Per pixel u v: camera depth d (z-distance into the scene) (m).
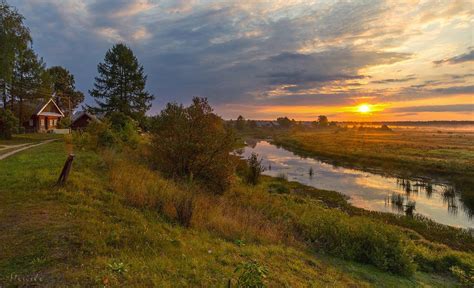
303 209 15.48
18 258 4.93
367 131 177.50
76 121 41.28
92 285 4.33
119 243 6.06
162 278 4.89
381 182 31.72
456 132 163.25
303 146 73.19
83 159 15.29
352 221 11.94
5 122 28.78
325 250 9.23
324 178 33.84
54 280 4.37
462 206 22.66
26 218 6.65
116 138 21.86
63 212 7.20
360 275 7.57
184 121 16.50
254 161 23.73
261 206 14.37
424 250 10.29
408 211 20.80
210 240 7.74
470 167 34.72
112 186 10.75
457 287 7.71
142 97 37.41
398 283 7.36
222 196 15.15
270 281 5.74
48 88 41.00
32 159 14.91
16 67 34.78
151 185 11.62
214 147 16.12
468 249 13.59
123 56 35.00
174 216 8.95
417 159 42.97
